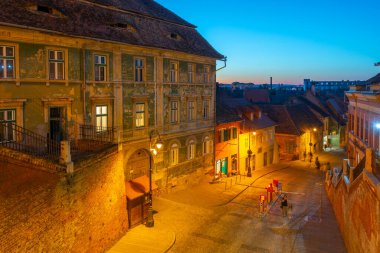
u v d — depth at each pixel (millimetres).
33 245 13156
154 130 26172
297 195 31016
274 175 40000
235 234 21141
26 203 12922
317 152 59031
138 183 23172
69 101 20500
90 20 21969
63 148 14734
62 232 14648
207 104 32969
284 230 21859
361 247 15406
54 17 19859
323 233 21500
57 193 14359
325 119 63062
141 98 24969
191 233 21000
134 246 18766
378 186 12617
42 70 19172
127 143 23906
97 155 17375
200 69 31281
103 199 18031
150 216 21578
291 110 55781
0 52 17516
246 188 32562
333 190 26625
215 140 34281
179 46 27922
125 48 23500
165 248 18578
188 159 30500
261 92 72250
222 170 36594
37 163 13516
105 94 22484
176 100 28406
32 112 18828
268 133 46750
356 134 30406
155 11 29609
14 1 18594
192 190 30031
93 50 21578
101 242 17719
